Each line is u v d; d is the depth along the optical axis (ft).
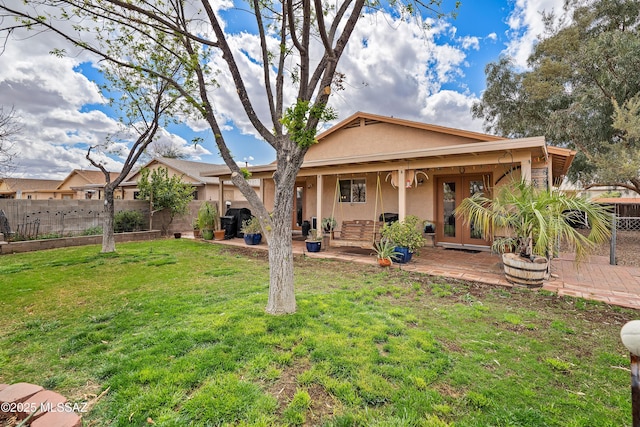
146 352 8.25
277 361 7.77
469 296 13.47
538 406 6.24
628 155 29.96
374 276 17.04
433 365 7.67
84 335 9.53
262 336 9.05
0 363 7.98
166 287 14.90
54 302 12.78
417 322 10.51
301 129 10.27
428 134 27.17
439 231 27.99
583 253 12.98
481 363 7.89
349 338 9.02
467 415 5.97
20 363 8.01
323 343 8.67
